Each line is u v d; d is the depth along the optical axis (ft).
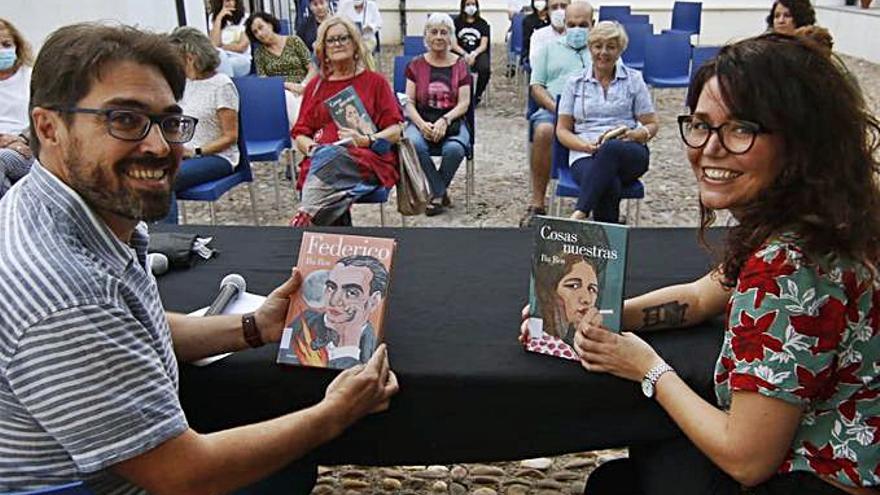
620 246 3.93
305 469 4.50
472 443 4.11
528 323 4.15
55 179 3.17
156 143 3.20
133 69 3.12
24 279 2.83
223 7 19.80
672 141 19.79
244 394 4.13
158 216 3.36
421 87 13.85
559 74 14.30
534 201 13.64
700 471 3.78
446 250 5.77
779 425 3.22
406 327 4.47
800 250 3.18
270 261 5.60
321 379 4.00
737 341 3.30
